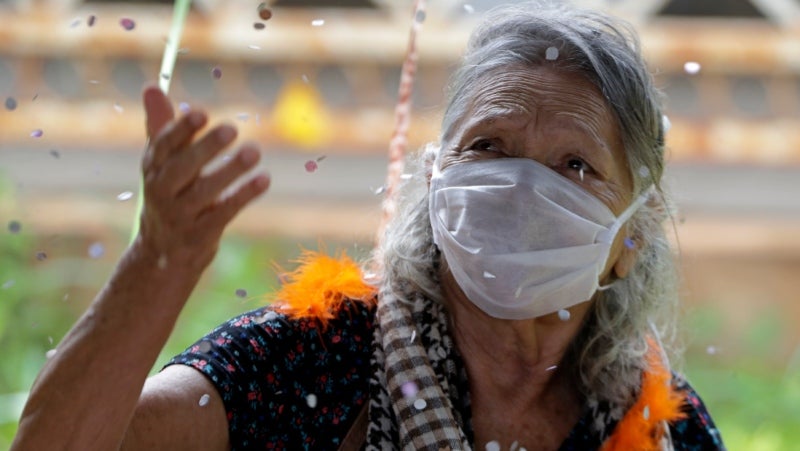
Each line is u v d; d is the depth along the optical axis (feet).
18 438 4.63
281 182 21.38
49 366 4.66
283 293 6.14
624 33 6.29
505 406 6.26
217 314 17.07
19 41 20.56
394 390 5.79
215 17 21.15
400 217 6.59
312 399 5.75
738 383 18.94
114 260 19.31
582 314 6.37
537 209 5.81
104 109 20.76
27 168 20.58
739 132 22.09
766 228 22.47
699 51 21.97
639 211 6.43
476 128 6.01
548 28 6.15
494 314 5.99
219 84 21.30
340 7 22.34
